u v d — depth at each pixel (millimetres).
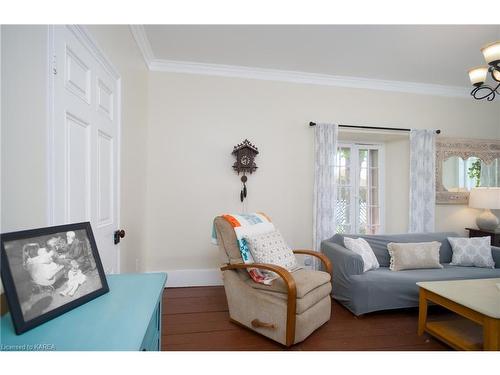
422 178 3279
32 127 859
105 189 1485
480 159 3465
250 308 1845
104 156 1471
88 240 842
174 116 2820
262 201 3016
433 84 3340
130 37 2008
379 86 3254
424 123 3385
